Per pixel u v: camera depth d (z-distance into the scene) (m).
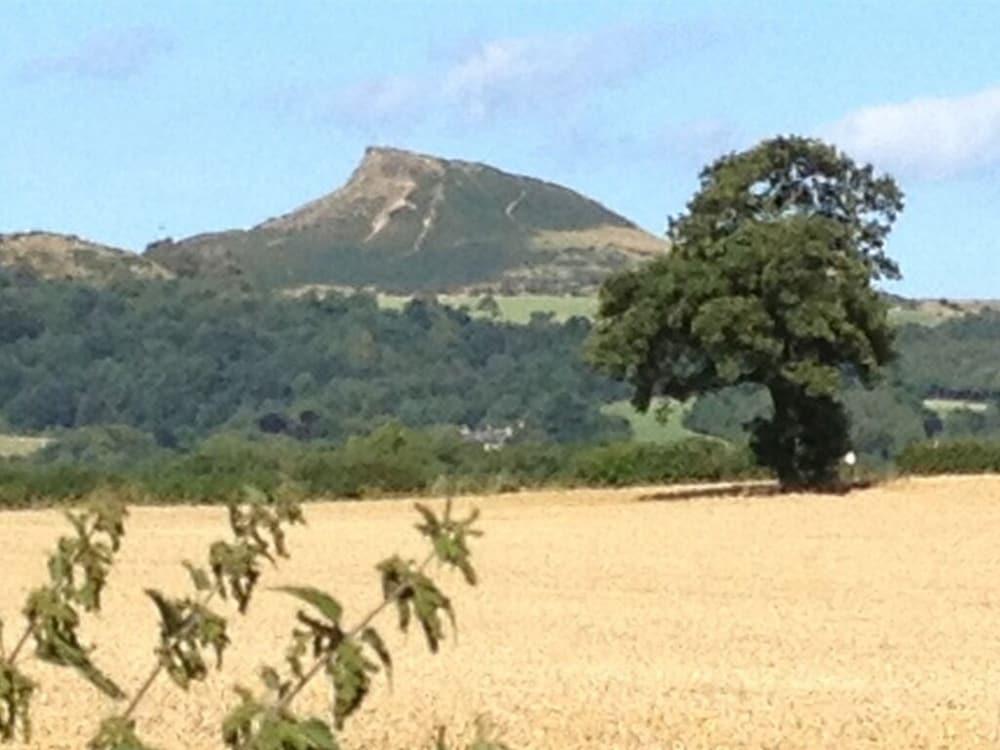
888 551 120.06
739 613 85.50
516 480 169.25
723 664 65.88
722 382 148.50
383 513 149.75
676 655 68.69
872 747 46.53
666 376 148.75
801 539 127.38
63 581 11.06
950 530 133.75
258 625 73.69
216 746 42.75
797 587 98.75
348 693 9.99
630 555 116.44
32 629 11.05
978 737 48.19
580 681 59.19
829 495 154.38
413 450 173.00
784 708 53.09
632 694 55.91
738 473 172.38
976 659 68.50
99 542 11.18
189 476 161.25
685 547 121.88
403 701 53.09
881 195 153.38
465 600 90.25
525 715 50.66
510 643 71.94
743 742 46.88
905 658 68.62
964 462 171.38
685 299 145.00
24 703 11.02
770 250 142.75
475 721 11.01
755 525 136.38
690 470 171.62
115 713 12.88
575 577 102.94
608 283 149.75
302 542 121.00
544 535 130.12
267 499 11.50
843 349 147.38
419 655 66.38
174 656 11.19
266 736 9.82
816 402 153.38
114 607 80.12
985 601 92.12
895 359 151.12
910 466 171.75
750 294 144.62
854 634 77.12
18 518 140.62
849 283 145.38
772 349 143.38
